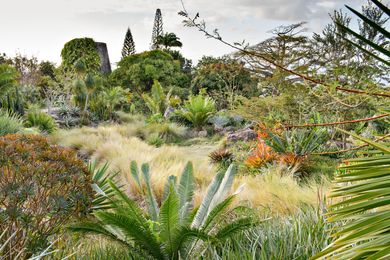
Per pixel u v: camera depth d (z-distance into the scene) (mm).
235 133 13414
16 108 15094
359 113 4723
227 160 9508
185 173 3859
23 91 21688
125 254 3055
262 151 8852
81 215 3225
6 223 2814
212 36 2229
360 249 1041
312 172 7691
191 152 13094
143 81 32594
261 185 6008
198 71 25969
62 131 15258
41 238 2836
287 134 8406
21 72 23453
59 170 3086
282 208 4492
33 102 21906
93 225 2809
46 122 14555
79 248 3176
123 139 12781
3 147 3186
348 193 1226
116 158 8641
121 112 21906
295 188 5574
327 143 8734
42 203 2816
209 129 16875
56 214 2982
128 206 3271
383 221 1065
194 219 3400
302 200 4633
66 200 3066
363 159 1325
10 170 2988
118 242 2879
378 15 3242
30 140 3697
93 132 14547
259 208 4641
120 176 7051
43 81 25359
